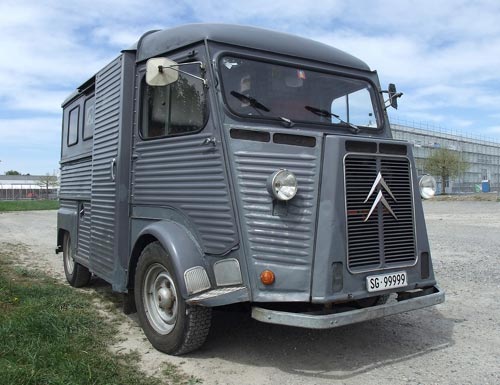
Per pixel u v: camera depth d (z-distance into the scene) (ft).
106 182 18.83
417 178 15.31
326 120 16.28
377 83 18.48
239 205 13.75
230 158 14.02
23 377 11.82
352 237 13.53
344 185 13.39
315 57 16.87
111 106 18.74
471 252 34.35
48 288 22.18
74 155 24.30
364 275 13.62
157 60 14.64
